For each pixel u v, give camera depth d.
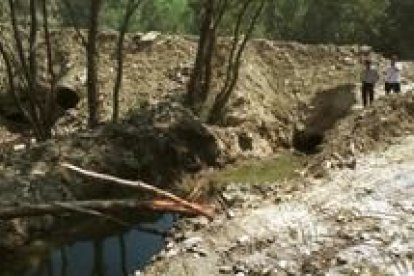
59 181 17.47
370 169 15.88
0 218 14.83
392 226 13.22
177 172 19.91
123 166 18.89
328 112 24.86
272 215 14.48
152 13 35.72
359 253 12.52
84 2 25.14
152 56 28.25
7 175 17.36
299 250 12.97
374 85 23.58
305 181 16.22
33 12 21.92
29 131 25.39
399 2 46.88
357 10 45.34
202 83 25.58
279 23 44.22
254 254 13.08
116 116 22.41
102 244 15.78
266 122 24.27
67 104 26.50
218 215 15.30
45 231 16.27
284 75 28.09
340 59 29.16
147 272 13.12
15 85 26.03
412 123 18.77
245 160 21.86
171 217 17.20
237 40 25.52
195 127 21.31
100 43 28.73
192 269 12.91
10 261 15.07
